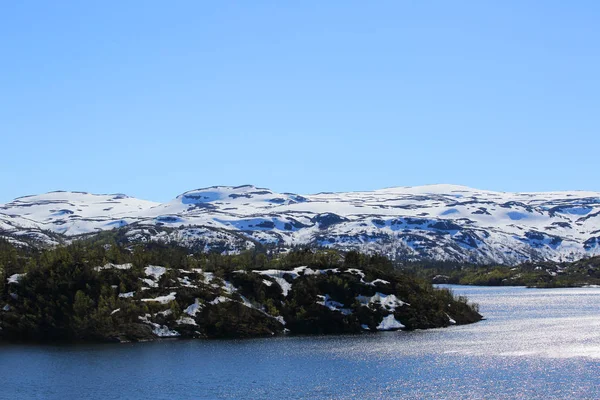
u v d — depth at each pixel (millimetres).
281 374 143375
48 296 199125
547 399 121250
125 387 132875
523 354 165625
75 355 167250
